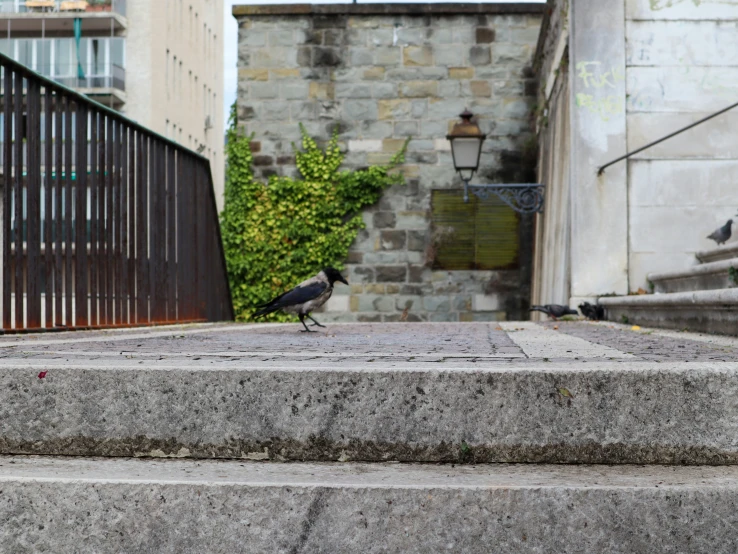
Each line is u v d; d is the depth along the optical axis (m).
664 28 11.34
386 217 18.31
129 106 50.59
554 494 2.35
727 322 6.17
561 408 2.77
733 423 2.75
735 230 11.12
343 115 18.36
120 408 2.86
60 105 7.16
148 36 50.50
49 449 2.88
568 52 12.73
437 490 2.36
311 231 18.30
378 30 18.34
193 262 11.27
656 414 2.76
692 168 11.23
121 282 8.56
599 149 11.32
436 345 5.20
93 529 2.40
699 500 2.34
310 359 3.43
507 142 18.16
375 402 2.80
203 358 3.49
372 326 10.72
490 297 18.12
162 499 2.39
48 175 6.93
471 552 2.35
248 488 2.39
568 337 6.26
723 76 11.27
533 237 18.00
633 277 11.27
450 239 18.19
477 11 18.20
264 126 18.44
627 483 2.41
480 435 2.78
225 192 18.53
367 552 2.36
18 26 50.25
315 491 2.38
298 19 18.41
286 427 2.81
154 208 9.57
